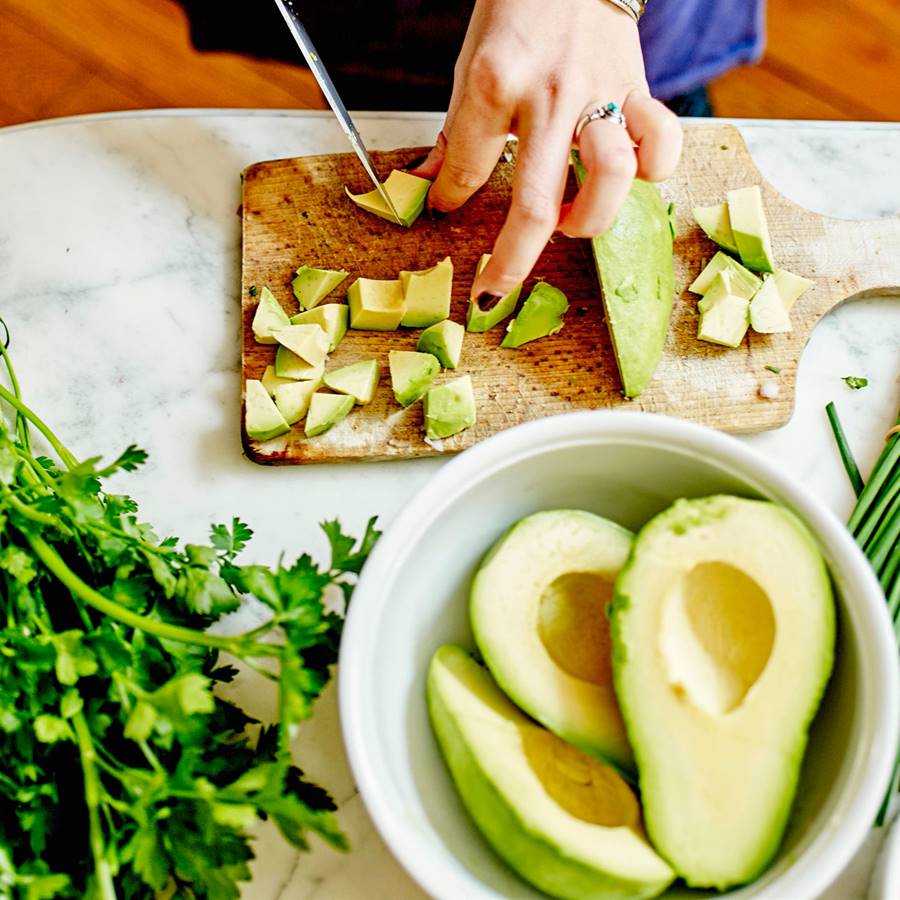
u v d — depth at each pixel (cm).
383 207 76
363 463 74
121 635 63
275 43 90
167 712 60
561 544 62
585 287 76
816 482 74
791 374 75
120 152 79
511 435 62
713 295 75
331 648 62
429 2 84
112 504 67
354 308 75
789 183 79
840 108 109
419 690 64
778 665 58
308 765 68
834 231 77
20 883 60
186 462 74
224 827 61
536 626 61
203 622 66
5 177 78
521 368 75
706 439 62
